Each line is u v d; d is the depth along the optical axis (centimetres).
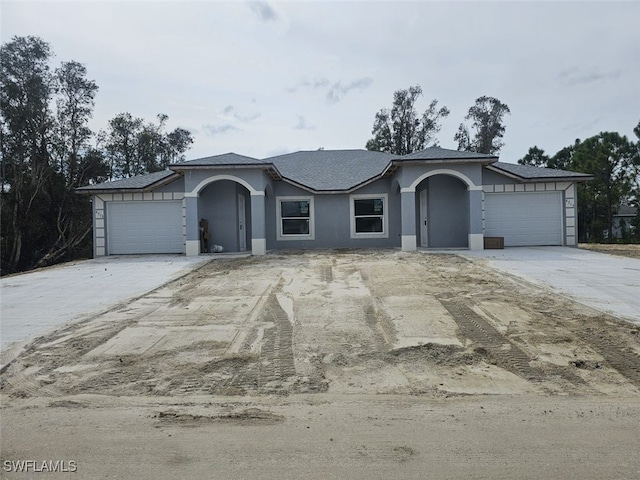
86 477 344
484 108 4675
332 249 1966
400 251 1772
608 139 3134
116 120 4234
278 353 634
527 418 437
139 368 589
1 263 2873
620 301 862
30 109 3170
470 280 1084
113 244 1958
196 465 359
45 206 3117
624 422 427
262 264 1449
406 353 626
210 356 627
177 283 1173
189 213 1800
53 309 914
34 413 466
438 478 334
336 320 784
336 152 2670
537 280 1072
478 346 641
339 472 345
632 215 3756
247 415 454
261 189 1783
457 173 1753
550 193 1902
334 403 482
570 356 601
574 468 345
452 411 457
